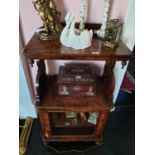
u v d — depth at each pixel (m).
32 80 1.31
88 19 1.00
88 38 0.82
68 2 0.93
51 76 1.22
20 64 1.09
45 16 0.83
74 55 0.77
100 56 0.77
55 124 1.28
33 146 1.27
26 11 0.95
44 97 1.05
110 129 1.42
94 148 1.27
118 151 1.26
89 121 1.28
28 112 1.45
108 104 1.01
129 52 0.80
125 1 0.95
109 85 0.98
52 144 1.28
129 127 1.44
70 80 1.00
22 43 1.06
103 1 0.94
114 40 0.81
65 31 0.81
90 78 1.02
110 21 0.81
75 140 1.25
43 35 0.87
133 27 0.98
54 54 0.76
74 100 1.04
